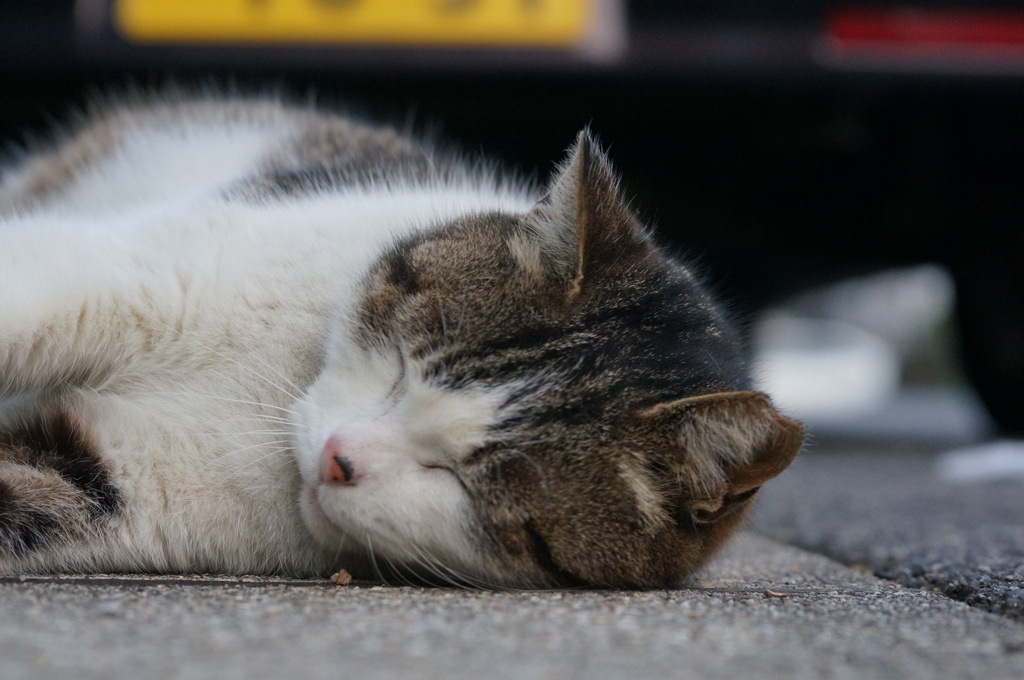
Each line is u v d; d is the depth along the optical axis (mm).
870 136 1667
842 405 4680
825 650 903
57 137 1524
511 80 1446
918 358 7309
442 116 1600
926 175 1729
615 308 1057
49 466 1051
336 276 1098
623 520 1028
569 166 1058
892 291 5293
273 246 1100
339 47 1422
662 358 1049
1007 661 896
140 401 1072
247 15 1417
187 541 1063
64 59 1419
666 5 1433
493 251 1062
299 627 905
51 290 1058
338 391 1053
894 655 900
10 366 1062
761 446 1030
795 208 1856
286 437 1067
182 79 1479
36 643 876
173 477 1062
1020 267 1929
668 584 1047
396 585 1037
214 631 896
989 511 1311
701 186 1806
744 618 943
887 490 1440
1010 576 1043
